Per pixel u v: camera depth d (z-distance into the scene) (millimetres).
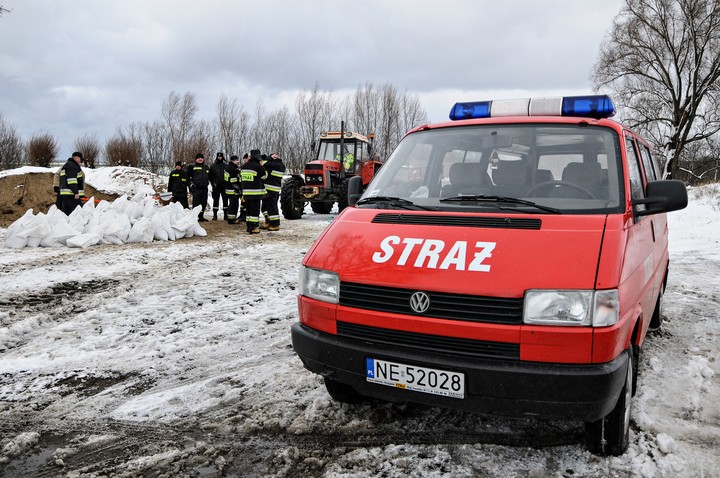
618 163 3100
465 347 2420
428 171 3525
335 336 2748
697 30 30609
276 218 12641
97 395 3555
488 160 3385
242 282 6977
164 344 4562
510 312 2352
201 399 3473
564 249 2477
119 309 5609
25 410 3336
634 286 2672
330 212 19047
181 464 2695
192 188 14328
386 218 3016
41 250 9164
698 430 2973
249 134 43281
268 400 3426
